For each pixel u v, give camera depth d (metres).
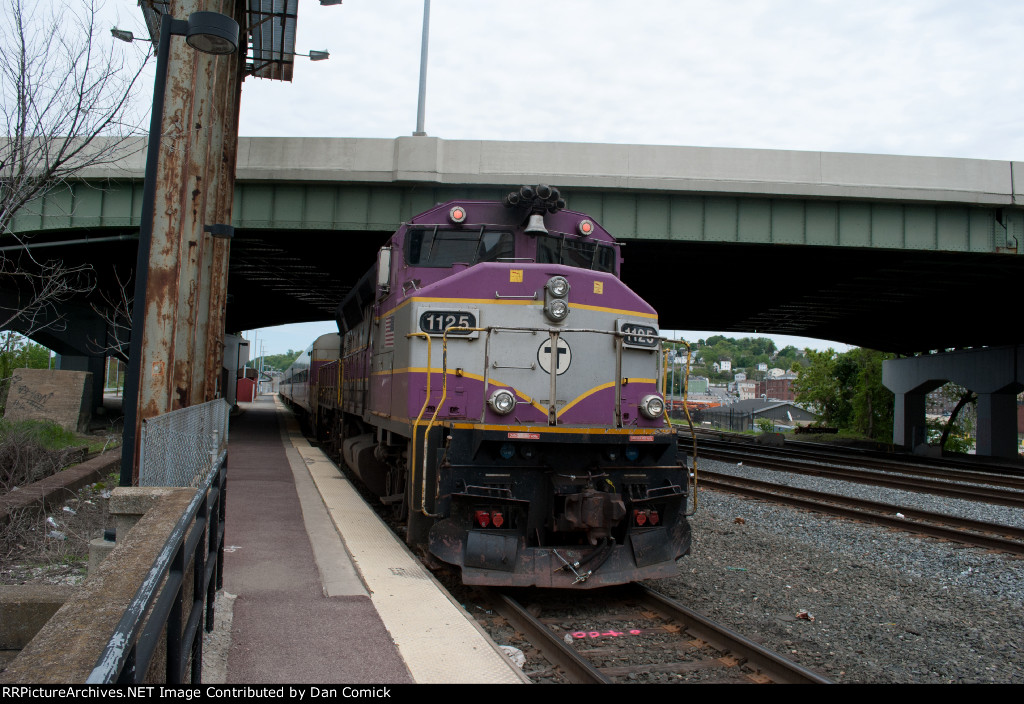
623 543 7.05
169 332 6.88
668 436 7.42
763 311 34.12
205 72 8.56
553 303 7.71
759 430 59.12
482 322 7.83
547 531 7.22
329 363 19.75
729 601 7.05
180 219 7.00
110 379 67.62
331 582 6.18
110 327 28.94
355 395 13.35
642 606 6.82
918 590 7.59
